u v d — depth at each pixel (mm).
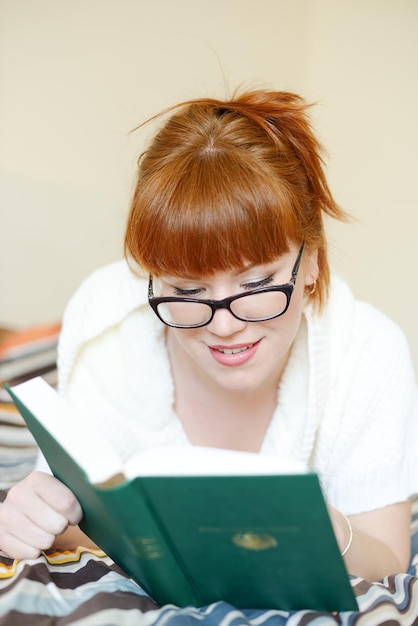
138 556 760
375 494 1150
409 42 2389
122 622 776
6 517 888
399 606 873
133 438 1243
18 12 2490
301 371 1136
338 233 2490
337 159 2508
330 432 1141
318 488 634
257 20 2482
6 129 2600
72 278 2641
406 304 2404
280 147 972
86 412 1240
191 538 727
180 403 1231
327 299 1118
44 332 2396
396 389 1163
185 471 686
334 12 2457
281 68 2535
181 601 827
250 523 688
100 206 2570
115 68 2506
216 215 883
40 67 2533
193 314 959
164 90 2516
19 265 2660
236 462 687
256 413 1190
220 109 1015
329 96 2512
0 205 2652
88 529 887
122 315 1181
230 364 998
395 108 2428
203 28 2477
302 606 821
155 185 922
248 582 787
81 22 2479
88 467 736
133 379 1205
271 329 985
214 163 916
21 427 1753
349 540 953
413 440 1196
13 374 2043
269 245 908
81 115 2549
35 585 824
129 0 2445
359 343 1164
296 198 958
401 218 2434
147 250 930
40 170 2609
